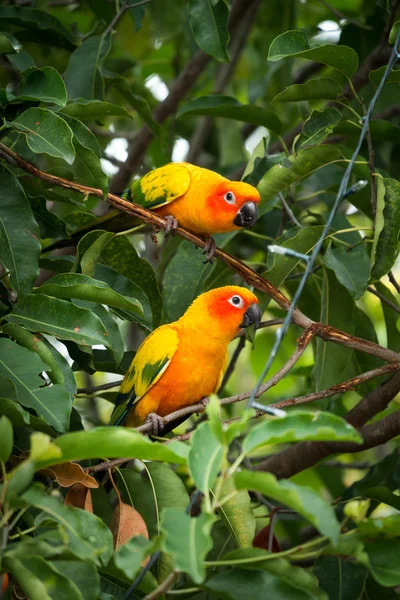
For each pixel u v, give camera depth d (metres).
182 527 4.84
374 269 8.05
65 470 6.63
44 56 13.34
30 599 5.14
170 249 11.55
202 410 8.62
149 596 5.32
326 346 9.59
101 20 11.80
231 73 14.79
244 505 7.27
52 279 7.61
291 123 15.29
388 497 7.64
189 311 9.62
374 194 8.40
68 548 5.24
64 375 7.21
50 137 7.21
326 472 13.04
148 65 16.78
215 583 5.47
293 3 14.13
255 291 9.61
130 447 5.24
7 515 5.20
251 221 9.80
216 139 15.89
